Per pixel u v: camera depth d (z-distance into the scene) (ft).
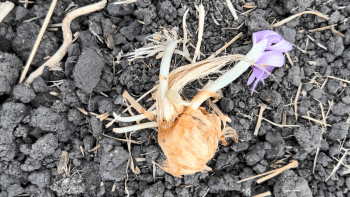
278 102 0.53
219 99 0.55
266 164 0.54
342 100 0.56
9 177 0.52
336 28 0.57
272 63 0.50
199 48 0.54
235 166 0.56
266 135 0.55
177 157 0.43
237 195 0.56
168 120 0.45
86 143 0.54
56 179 0.53
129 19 0.56
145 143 0.54
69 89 0.52
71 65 0.53
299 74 0.55
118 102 0.53
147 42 0.54
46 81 0.54
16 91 0.51
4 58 0.51
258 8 0.56
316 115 0.56
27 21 0.54
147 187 0.54
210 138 0.44
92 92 0.54
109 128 0.54
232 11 0.55
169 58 0.46
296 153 0.55
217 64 0.48
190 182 0.54
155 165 0.54
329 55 0.56
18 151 0.52
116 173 0.52
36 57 0.54
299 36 0.57
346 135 0.56
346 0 0.57
